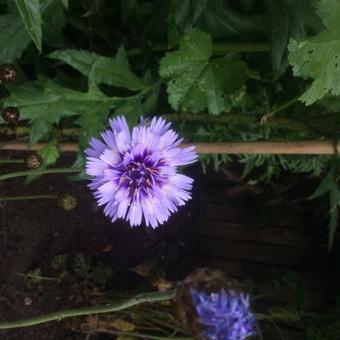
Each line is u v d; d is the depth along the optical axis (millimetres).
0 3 201
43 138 207
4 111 183
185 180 156
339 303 331
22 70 227
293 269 359
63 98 187
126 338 297
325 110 204
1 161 211
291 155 234
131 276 327
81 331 296
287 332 339
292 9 180
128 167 152
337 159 209
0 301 266
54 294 286
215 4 202
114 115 195
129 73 196
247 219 370
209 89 196
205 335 149
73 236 293
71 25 243
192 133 225
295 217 361
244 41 207
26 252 273
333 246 351
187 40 191
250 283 329
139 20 225
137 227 330
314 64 162
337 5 158
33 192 267
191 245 371
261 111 215
